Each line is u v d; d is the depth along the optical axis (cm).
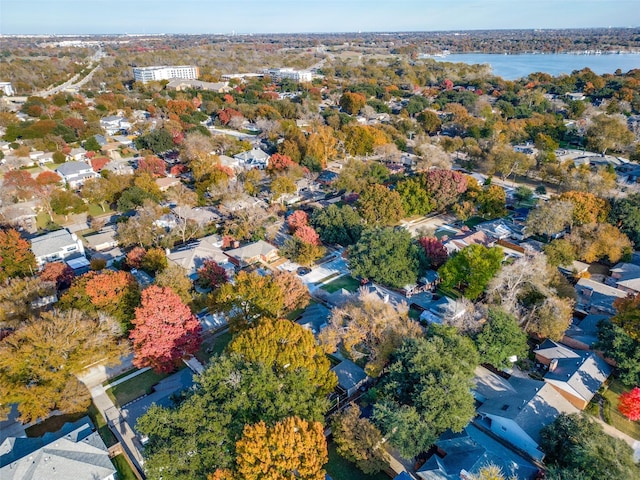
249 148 15188
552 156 12812
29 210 9988
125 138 16538
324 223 8931
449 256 7994
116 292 5928
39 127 15175
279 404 4078
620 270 7512
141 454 4209
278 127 16500
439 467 4116
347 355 5719
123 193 10162
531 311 5981
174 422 3881
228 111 18875
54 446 4103
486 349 5281
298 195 11662
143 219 8656
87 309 5684
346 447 4159
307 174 12225
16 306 6022
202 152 12450
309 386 4484
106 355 5172
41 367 4703
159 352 5128
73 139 15762
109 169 12581
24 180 10356
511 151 12812
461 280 7125
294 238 8331
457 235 9056
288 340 4819
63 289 7188
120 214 10362
